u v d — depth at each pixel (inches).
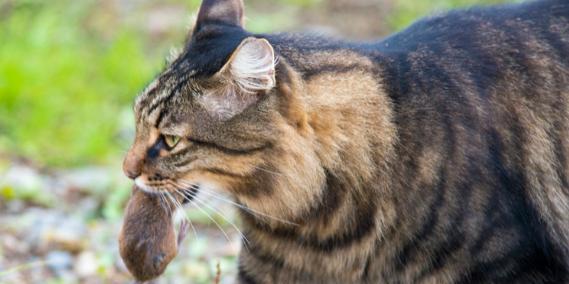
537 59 290.7
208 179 282.7
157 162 282.2
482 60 287.7
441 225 276.5
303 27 642.2
